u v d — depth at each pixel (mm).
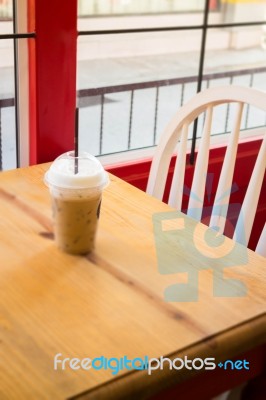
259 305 1035
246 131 2277
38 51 1621
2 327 955
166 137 1641
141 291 1061
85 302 1024
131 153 2012
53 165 1169
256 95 1442
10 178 1519
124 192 1455
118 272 1118
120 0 1817
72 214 1128
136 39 1897
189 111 1582
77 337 938
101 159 1941
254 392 1160
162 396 997
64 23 1632
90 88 1865
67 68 1687
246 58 2203
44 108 1688
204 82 2129
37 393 825
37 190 1453
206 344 940
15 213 1330
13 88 1733
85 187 1109
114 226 1293
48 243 1211
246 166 2244
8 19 1643
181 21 1974
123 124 1984
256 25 2168
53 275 1102
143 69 1955
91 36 1800
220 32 2086
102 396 839
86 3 1753
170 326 970
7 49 1679
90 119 1905
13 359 886
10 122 1771
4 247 1191
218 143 2170
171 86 2043
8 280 1082
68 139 1765
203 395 1047
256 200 1479
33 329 953
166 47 1976
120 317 988
